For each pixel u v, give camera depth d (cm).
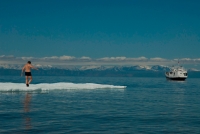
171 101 2484
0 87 3284
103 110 1767
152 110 1798
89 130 1135
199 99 2728
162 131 1130
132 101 2423
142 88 4919
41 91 3441
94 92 3503
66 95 2956
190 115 1580
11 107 1841
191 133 1096
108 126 1225
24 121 1312
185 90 4572
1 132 1067
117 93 3403
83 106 1977
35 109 1761
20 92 3177
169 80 12412
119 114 1596
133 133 1090
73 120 1368
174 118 1463
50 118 1416
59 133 1070
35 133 1062
